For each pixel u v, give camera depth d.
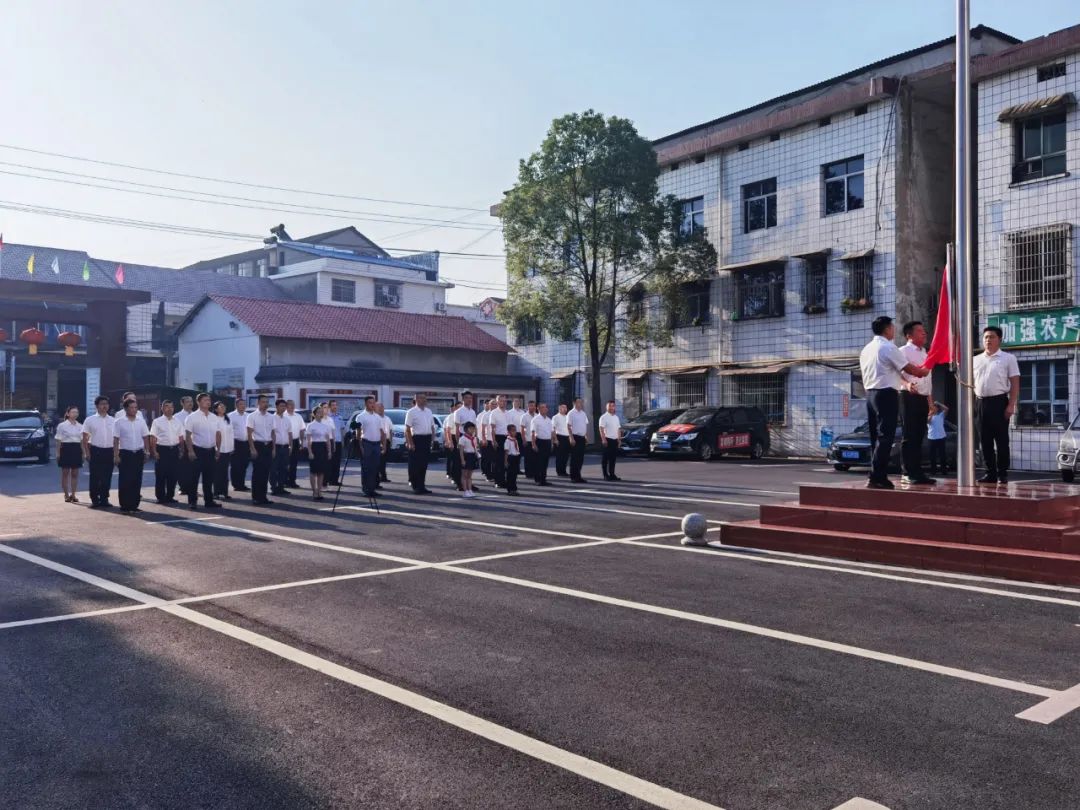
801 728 3.94
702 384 28.80
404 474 19.70
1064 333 19.70
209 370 35.12
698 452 24.25
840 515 8.48
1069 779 3.39
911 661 4.91
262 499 13.63
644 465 22.47
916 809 3.16
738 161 27.81
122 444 12.73
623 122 26.95
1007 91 21.06
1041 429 20.00
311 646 5.33
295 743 3.85
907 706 4.21
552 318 27.52
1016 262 20.73
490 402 17.11
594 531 10.11
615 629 5.65
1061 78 20.08
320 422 14.38
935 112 24.48
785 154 26.44
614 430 17.53
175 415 14.27
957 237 8.95
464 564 7.97
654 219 27.12
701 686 4.52
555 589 6.86
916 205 23.95
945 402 23.80
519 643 5.34
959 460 8.94
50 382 41.97
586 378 34.41
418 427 15.07
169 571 7.80
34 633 5.73
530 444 16.58
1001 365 9.67
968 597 6.48
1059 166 20.20
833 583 7.03
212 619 6.02
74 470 14.47
